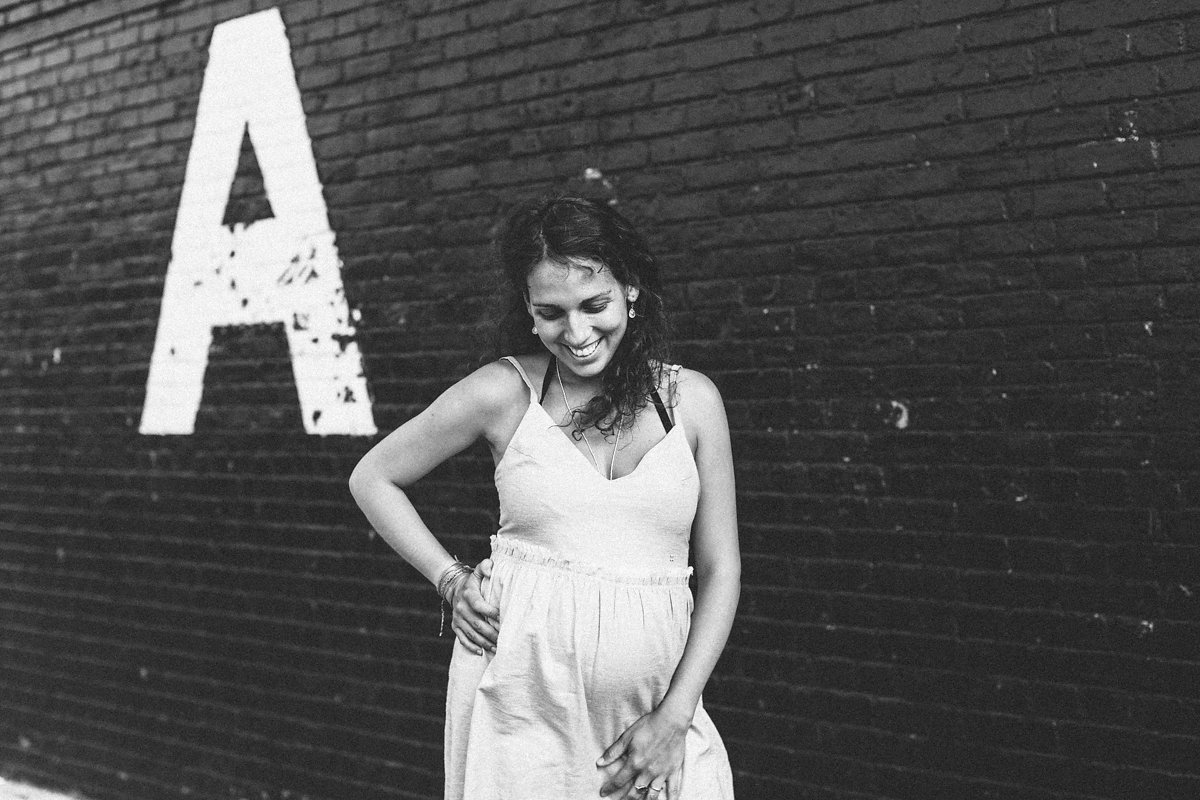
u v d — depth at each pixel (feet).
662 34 11.31
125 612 16.19
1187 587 8.73
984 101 9.52
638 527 6.88
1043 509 9.34
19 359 17.54
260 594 14.73
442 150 12.96
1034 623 9.39
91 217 16.51
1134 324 8.92
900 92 9.93
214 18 15.02
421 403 13.16
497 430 7.25
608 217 6.71
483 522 12.75
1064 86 9.15
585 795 6.84
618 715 6.91
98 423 16.51
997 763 9.55
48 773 17.02
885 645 10.13
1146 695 8.90
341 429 13.89
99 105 16.35
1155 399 8.84
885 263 10.07
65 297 16.88
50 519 17.17
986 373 9.59
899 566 10.05
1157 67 8.77
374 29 13.53
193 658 15.40
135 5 15.80
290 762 14.38
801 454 10.58
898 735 10.05
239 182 14.82
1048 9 9.20
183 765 15.44
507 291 7.36
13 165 17.52
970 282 9.64
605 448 7.02
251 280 14.73
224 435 15.06
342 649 13.94
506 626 6.95
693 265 11.16
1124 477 8.98
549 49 12.10
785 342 10.64
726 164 10.94
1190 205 8.68
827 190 10.36
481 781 6.91
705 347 11.09
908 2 9.86
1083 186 9.10
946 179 9.72
